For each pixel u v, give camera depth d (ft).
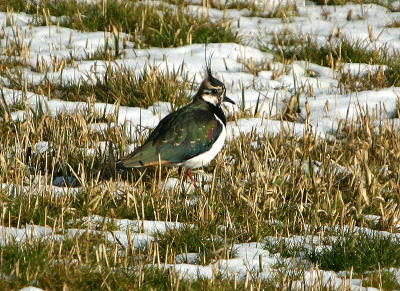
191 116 38.81
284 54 62.95
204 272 29.32
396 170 41.70
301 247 32.65
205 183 40.06
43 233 31.12
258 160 40.19
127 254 29.81
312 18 71.41
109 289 26.30
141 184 37.11
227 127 48.83
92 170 39.01
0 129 43.91
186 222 34.06
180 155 37.93
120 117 48.83
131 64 57.62
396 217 37.06
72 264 27.73
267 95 54.70
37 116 46.11
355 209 36.78
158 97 52.08
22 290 26.02
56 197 34.83
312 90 55.21
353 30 67.46
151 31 63.93
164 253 31.09
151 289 26.96
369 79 57.00
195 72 56.70
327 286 28.63
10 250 27.99
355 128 48.60
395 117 51.47
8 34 62.49
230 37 64.34
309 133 45.70
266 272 29.94
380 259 31.27
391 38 66.03
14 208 33.09
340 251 31.55
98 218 33.91
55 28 64.85
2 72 54.80
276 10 73.31
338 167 43.04
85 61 57.82
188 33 63.05
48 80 52.11
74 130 44.24
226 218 34.40
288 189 39.65
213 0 73.51
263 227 34.65
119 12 65.72
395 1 75.41
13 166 38.29
